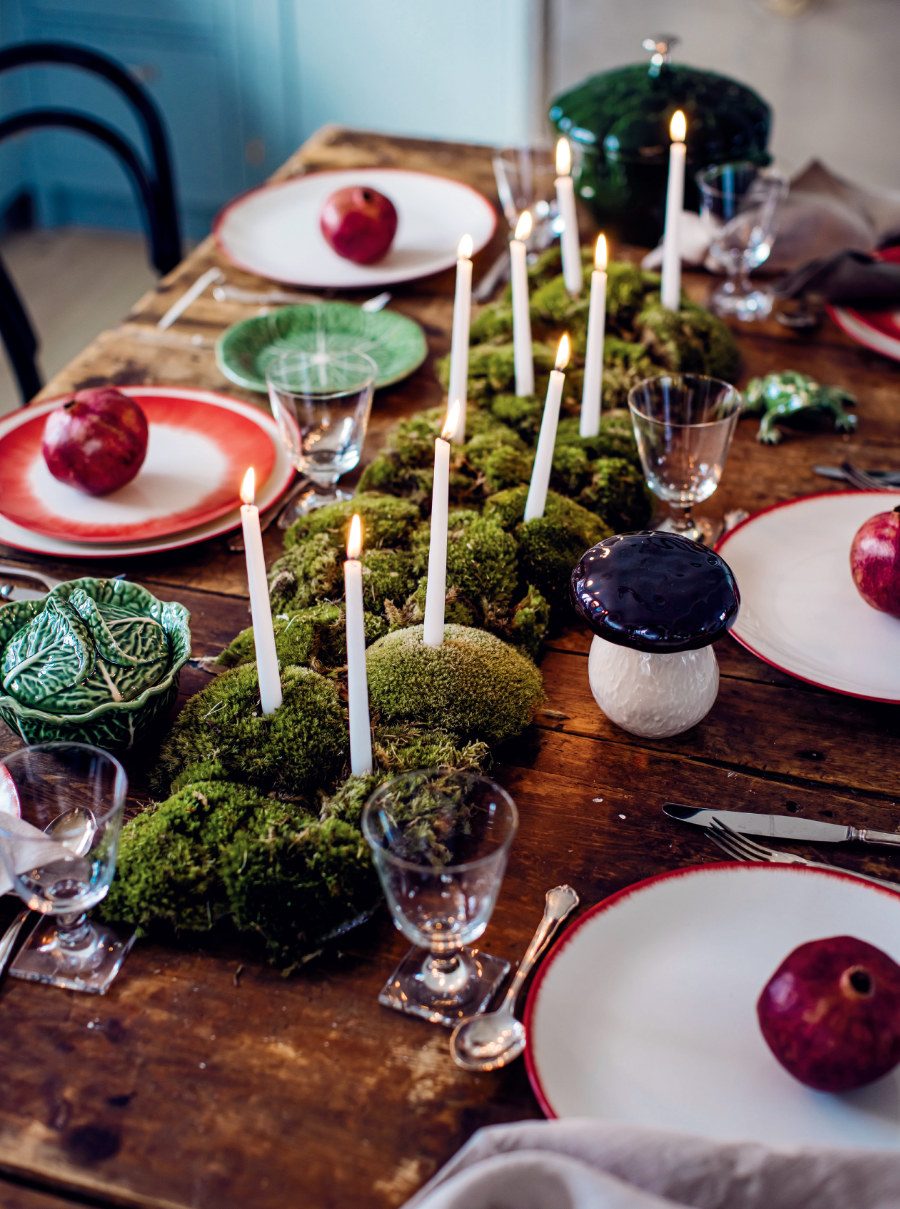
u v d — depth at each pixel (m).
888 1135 0.57
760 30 2.58
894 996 0.56
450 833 0.64
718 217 1.33
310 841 0.67
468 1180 0.50
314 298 1.40
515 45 2.78
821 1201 0.50
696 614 0.73
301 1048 0.62
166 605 0.82
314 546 0.93
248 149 3.04
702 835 0.74
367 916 0.68
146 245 3.26
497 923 0.68
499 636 0.88
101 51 2.94
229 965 0.66
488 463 1.00
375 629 0.86
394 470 1.02
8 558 1.00
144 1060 0.61
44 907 0.63
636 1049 0.60
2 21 2.92
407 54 2.84
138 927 0.67
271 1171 0.56
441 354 1.29
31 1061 0.61
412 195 1.59
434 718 0.78
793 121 2.68
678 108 1.43
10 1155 0.57
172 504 1.04
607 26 2.70
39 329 2.91
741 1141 0.52
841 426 1.16
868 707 0.85
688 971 0.64
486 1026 0.62
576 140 1.45
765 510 1.00
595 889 0.70
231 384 1.24
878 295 1.31
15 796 0.71
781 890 0.67
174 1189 0.56
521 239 1.06
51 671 0.75
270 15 2.82
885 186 2.69
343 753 0.76
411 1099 0.59
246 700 0.78
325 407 0.97
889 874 0.71
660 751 0.81
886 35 2.49
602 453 1.04
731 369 1.22
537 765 0.79
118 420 1.02
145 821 0.71
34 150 3.15
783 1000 0.57
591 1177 0.50
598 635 0.75
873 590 0.87
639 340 1.23
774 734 0.82
